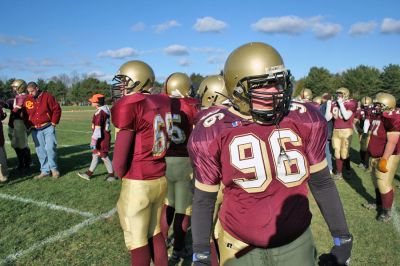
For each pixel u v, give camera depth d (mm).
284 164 1669
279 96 1654
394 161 4688
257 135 1693
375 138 4883
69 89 76312
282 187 1684
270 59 1699
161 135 2781
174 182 3572
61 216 4773
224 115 1802
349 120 6996
